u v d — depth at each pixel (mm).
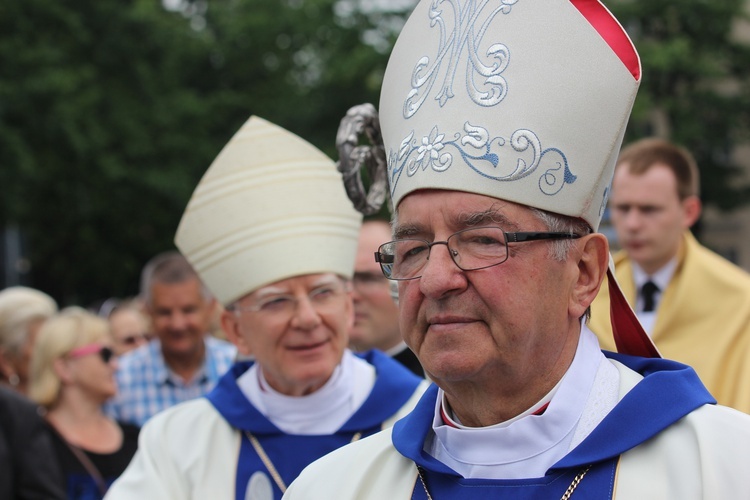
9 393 5035
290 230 4098
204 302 6566
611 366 2463
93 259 25125
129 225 24578
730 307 5145
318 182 4234
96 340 5738
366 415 4070
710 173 26891
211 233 4254
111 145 23172
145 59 24391
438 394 2604
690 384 2344
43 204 23062
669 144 5387
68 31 22734
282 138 4312
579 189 2359
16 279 14453
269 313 3994
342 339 4020
